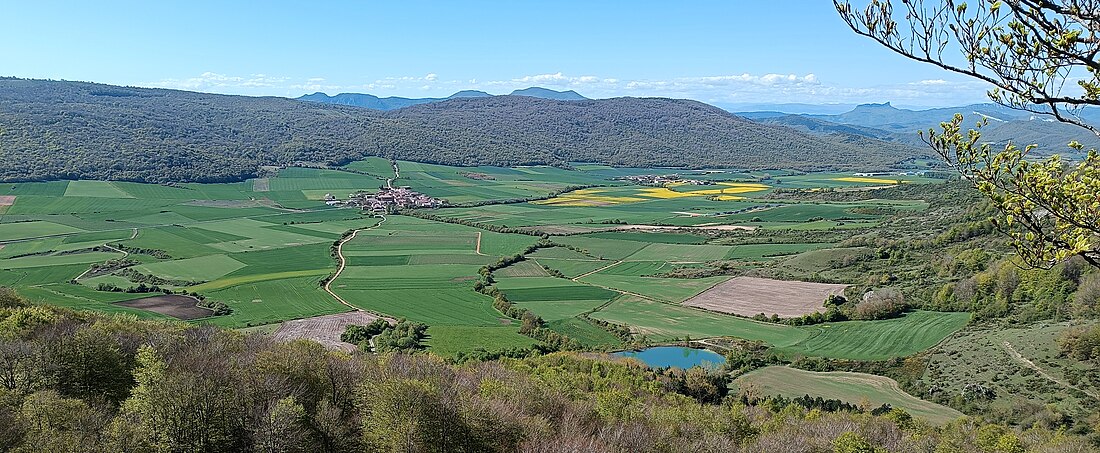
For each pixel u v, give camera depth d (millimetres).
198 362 31219
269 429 25578
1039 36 10734
